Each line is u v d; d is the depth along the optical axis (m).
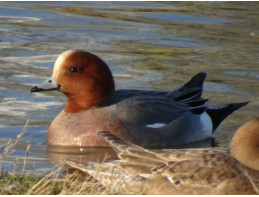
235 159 8.95
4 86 15.93
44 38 20.14
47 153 12.58
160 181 8.80
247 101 15.54
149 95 14.57
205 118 14.62
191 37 20.70
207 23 22.39
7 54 18.41
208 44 20.02
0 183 9.20
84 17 22.78
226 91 16.19
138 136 13.61
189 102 14.74
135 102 13.95
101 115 13.50
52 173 9.38
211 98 15.71
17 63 17.69
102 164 9.30
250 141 8.95
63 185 9.09
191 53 19.17
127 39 20.36
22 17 22.48
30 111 14.58
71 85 13.54
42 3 24.59
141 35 20.80
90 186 9.20
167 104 14.28
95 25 21.88
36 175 10.14
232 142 9.09
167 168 8.84
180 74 17.27
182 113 14.34
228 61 18.48
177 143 14.05
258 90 16.30
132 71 17.34
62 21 22.20
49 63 17.75
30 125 13.81
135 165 8.99
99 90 13.66
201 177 8.70
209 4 25.11
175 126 14.05
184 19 22.83
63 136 13.31
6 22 21.72
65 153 12.76
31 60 17.98
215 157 8.95
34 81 16.31
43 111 14.62
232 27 21.91
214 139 14.41
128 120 13.60
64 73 13.55
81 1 25.31
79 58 13.57
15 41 19.69
